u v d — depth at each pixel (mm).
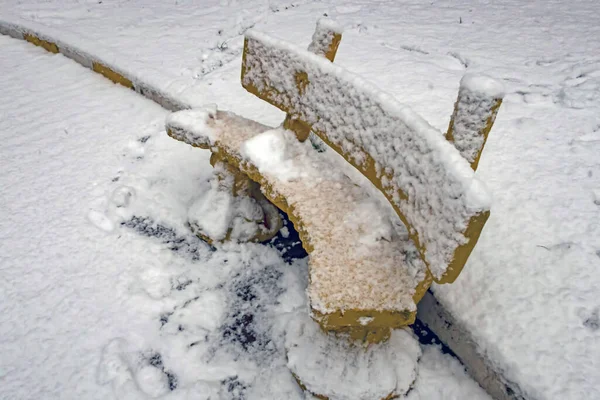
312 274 1880
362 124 2068
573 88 3752
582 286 2230
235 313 2510
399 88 3869
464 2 5871
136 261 2729
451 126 1732
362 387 2061
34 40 5230
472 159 1705
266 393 2164
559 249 2418
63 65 4812
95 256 2738
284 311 2523
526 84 3889
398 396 2111
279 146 2498
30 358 2207
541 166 3002
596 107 3533
